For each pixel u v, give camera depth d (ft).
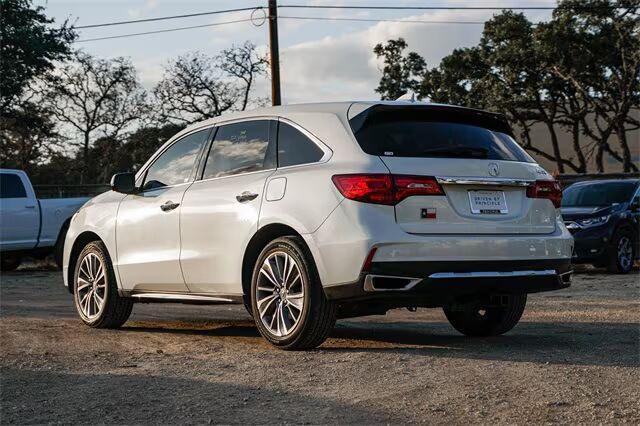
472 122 20.59
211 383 16.67
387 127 19.49
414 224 18.53
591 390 15.61
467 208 19.13
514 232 19.67
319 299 19.31
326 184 19.11
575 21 129.70
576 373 17.10
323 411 14.37
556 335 23.12
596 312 29.14
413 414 14.08
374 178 18.47
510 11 137.49
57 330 25.31
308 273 19.30
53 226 53.93
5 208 51.65
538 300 33.91
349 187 18.65
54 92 136.77
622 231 48.21
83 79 145.69
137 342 22.47
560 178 77.87
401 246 18.24
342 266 18.56
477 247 18.89
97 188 79.10
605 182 51.62
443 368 17.66
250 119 22.31
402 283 18.39
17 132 132.16
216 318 28.91
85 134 146.00
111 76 146.20
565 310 30.07
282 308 20.10
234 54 145.38
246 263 21.12
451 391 15.58
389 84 157.99
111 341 22.74
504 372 17.22
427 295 18.74
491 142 20.36
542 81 136.15
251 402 15.08
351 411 14.33
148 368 18.42
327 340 22.29
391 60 158.20
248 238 20.70
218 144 23.02
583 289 38.55
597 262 47.85
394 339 22.52
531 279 19.83
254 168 21.45
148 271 23.97
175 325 26.84
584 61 126.11
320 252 18.92
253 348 20.74
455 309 20.40
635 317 27.37
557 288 20.77
